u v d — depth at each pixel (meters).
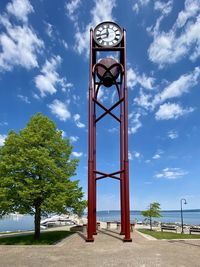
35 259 11.12
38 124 22.05
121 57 21.83
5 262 10.57
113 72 22.34
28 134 20.86
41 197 20.17
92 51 20.89
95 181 22.22
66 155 22.94
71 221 50.91
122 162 22.72
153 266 9.82
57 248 13.88
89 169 17.89
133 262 10.49
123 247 14.20
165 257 11.41
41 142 21.30
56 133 22.86
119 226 27.66
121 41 21.19
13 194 19.39
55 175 20.52
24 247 14.18
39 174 20.00
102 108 21.83
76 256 11.74
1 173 20.02
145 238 18.52
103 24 21.16
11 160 19.91
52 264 10.22
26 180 18.98
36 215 21.09
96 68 21.95
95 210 21.73
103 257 11.50
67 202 21.00
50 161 19.92
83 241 17.02
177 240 17.20
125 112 19.14
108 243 15.84
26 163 19.61
